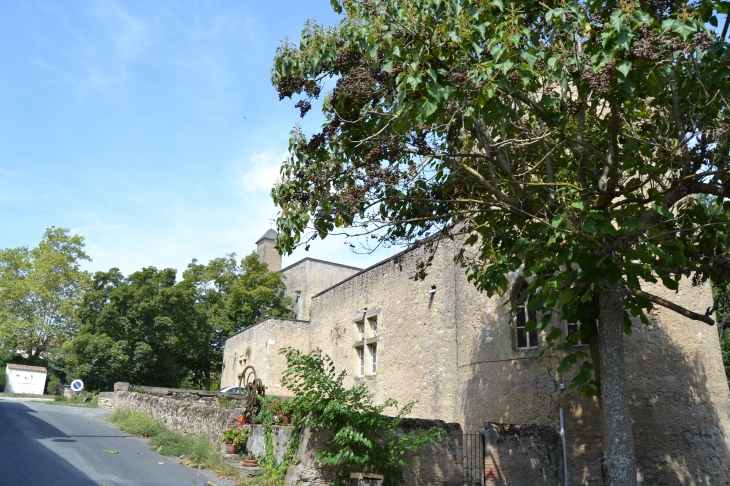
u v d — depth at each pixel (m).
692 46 5.80
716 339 11.33
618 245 7.03
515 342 12.59
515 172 8.47
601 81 5.97
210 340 38.28
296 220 8.12
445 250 15.84
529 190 8.50
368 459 8.20
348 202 7.61
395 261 9.16
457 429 9.70
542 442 10.21
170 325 32.69
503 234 8.80
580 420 11.10
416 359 16.28
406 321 17.08
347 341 20.50
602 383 7.34
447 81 6.53
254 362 28.45
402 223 8.73
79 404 26.22
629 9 6.07
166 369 33.28
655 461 10.51
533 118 9.15
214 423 11.13
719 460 10.42
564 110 7.24
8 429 12.94
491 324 13.09
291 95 8.03
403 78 6.55
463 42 6.70
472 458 9.66
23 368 42.22
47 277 44.44
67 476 8.28
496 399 12.53
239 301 37.75
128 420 15.12
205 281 41.69
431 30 6.61
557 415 11.39
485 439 9.71
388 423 8.59
